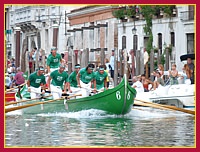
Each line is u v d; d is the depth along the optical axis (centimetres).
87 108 2978
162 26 5350
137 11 5606
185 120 2814
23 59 5175
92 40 6462
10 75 4716
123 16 5759
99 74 3094
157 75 3634
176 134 2358
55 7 7062
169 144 2142
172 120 2814
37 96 3161
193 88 3306
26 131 2458
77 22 6762
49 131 2456
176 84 3416
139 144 2147
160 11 5316
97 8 6312
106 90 2938
